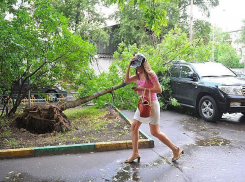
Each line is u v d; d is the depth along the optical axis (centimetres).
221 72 922
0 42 595
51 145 530
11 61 648
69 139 579
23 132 635
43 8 700
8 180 387
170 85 1031
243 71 3225
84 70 825
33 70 801
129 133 632
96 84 859
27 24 713
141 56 421
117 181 386
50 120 650
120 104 994
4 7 710
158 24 600
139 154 482
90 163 457
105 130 664
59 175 405
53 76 823
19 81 797
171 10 2341
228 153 513
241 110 771
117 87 874
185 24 2667
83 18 2355
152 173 414
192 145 569
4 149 498
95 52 821
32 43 711
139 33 2328
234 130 710
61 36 725
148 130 693
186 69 969
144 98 421
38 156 494
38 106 679
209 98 813
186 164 453
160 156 494
